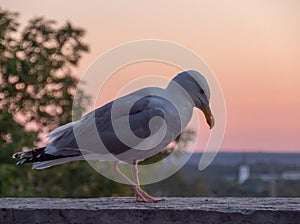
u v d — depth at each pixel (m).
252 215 6.30
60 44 19.31
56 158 7.77
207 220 6.35
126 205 6.83
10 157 17.09
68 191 18.97
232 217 6.31
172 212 6.38
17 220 6.62
